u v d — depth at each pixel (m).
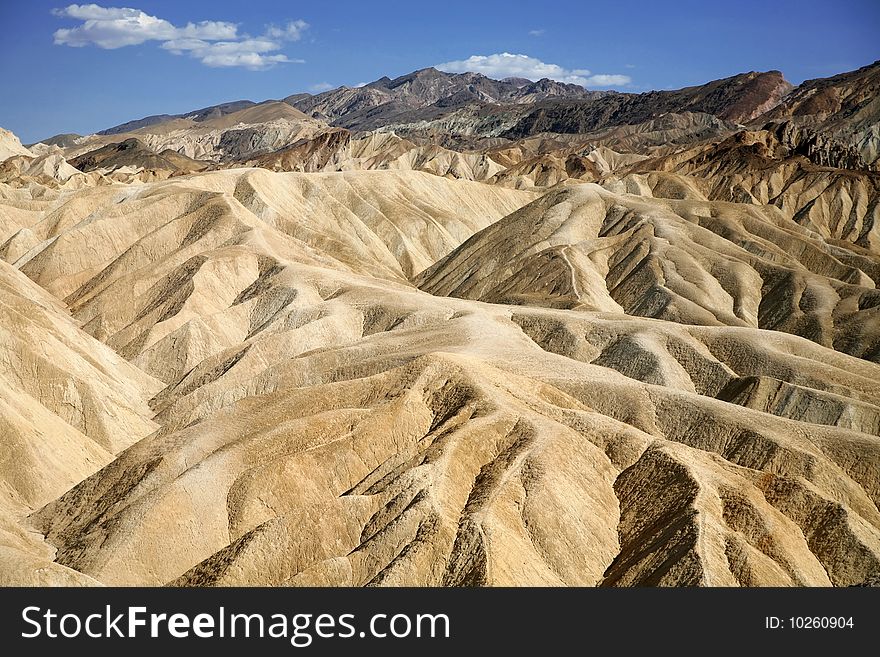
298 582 50.22
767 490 59.28
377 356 88.19
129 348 110.50
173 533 58.00
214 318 111.31
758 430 66.31
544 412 68.12
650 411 71.38
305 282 119.38
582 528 56.19
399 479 57.59
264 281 122.81
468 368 72.44
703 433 68.25
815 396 79.31
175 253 133.88
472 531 51.81
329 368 87.69
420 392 70.75
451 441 61.38
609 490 61.03
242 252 129.00
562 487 57.84
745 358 89.88
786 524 56.09
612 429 65.94
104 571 55.22
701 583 48.38
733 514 55.88
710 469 60.94
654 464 61.78
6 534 59.41
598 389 73.94
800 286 134.88
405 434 66.75
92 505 64.19
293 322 107.31
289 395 72.94
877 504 61.72
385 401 69.88
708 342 93.56
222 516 60.03
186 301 116.81
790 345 92.06
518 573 50.59
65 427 78.31
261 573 52.91
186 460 65.19
